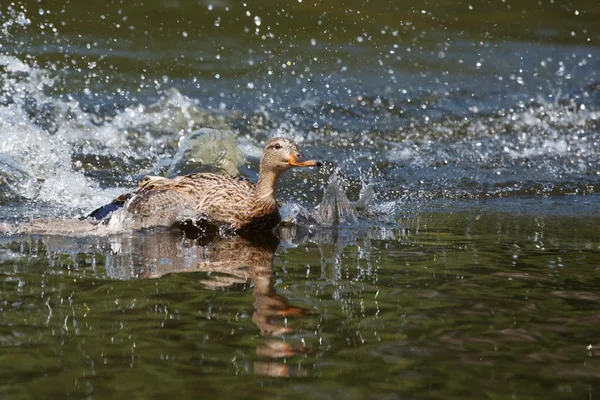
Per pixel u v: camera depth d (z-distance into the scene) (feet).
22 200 38.99
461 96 64.13
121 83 61.82
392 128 56.75
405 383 19.56
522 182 45.83
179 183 37.32
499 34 79.61
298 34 75.46
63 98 57.36
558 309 24.68
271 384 19.38
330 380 19.67
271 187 35.94
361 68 69.36
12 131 47.75
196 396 18.75
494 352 21.36
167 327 22.74
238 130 55.26
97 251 30.99
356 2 83.25
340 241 33.47
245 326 22.88
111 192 41.78
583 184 45.62
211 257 30.45
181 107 57.77
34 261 29.17
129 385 19.21
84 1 77.15
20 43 67.51
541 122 59.11
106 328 22.63
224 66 67.56
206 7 77.87
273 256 30.73
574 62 73.26
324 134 55.06
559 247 32.27
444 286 26.78
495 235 34.47
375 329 22.81
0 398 18.60
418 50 74.43
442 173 47.37
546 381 19.86
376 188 44.11
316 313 24.03
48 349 21.21
